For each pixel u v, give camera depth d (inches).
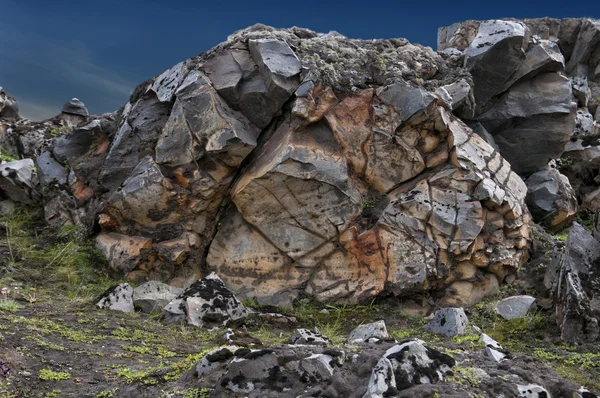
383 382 147.8
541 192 388.2
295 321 289.0
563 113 383.9
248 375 161.3
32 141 471.5
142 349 220.8
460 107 343.3
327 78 312.7
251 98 315.3
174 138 318.7
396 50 347.3
